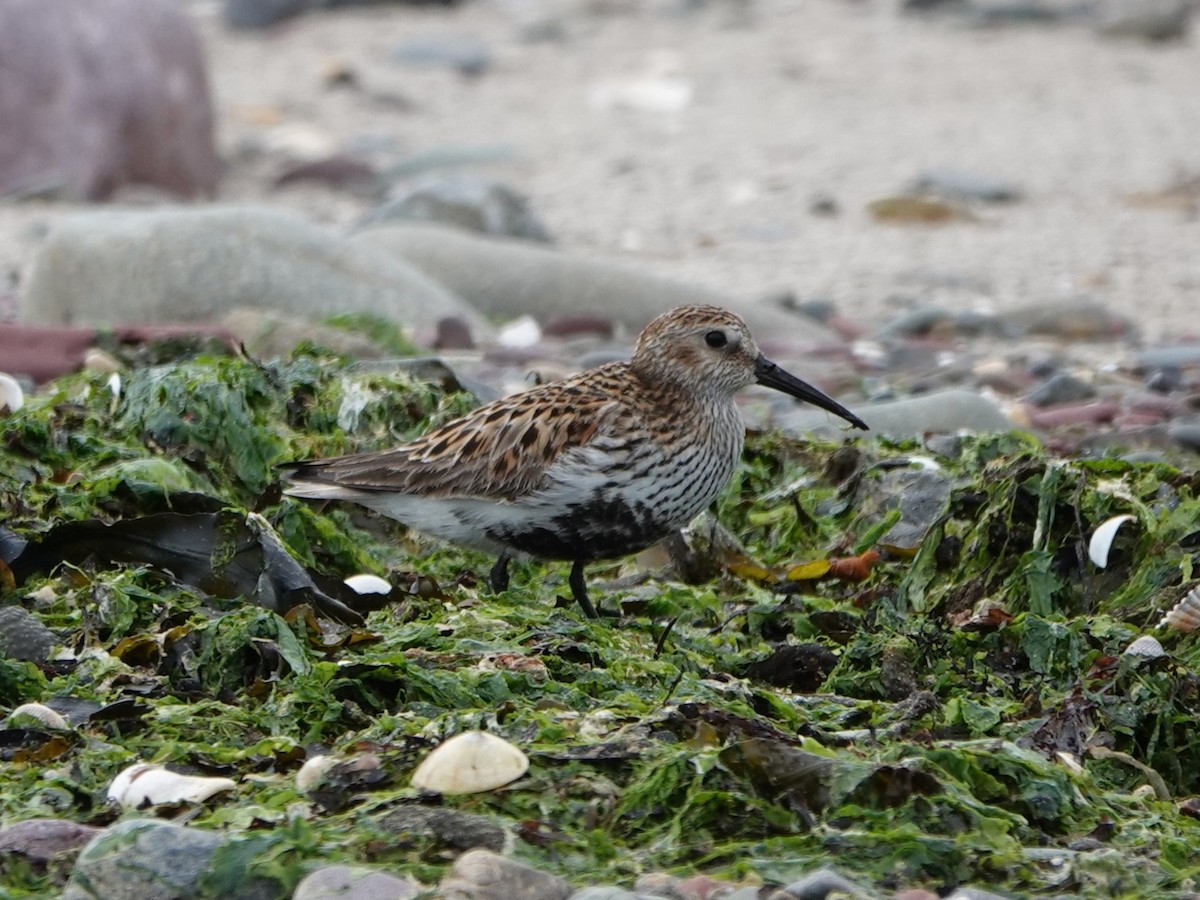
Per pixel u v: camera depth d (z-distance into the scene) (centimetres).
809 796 800
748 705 905
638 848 783
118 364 1536
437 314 1839
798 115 3092
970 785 827
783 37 3631
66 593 1031
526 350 1761
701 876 752
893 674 983
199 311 1805
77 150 2550
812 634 1083
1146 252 2339
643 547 1145
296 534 1134
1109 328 1980
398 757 826
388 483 1129
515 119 3072
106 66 2572
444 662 947
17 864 755
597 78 3341
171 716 880
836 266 2278
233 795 812
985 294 2159
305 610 987
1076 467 1176
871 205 2520
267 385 1284
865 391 1697
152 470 1146
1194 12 3762
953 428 1482
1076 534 1134
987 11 3766
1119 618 1072
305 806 798
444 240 2050
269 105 3098
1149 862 792
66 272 1831
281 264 1830
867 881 760
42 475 1177
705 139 2947
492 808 798
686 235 2434
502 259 2009
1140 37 3584
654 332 1152
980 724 911
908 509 1231
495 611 1037
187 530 1054
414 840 764
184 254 1822
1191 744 936
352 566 1143
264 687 913
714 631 1094
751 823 791
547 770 815
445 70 3359
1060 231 2442
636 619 1102
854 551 1203
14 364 1566
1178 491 1174
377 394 1298
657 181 2709
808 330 1930
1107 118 3059
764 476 1304
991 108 3134
